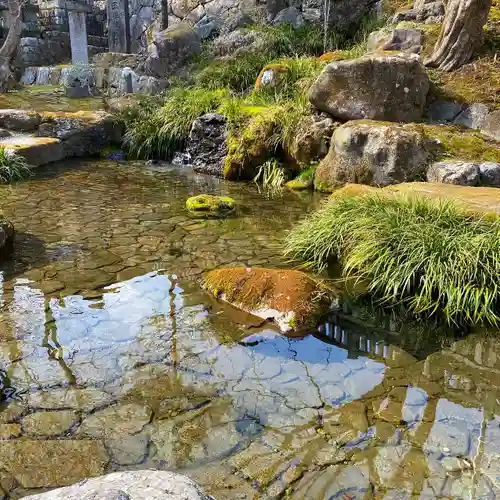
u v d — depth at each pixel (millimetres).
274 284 3414
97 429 2246
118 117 9328
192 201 5566
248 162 7137
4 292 3535
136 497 1344
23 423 2270
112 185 6738
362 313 3385
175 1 13445
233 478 1989
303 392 2531
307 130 6660
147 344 2930
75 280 3746
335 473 2016
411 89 6387
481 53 7461
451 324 3242
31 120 8422
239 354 2854
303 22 11188
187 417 2334
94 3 16484
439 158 5652
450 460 2082
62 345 2900
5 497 1877
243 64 9711
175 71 11055
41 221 5094
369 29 9859
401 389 2568
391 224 3879
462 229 3686
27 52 13641
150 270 3947
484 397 2510
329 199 4867
